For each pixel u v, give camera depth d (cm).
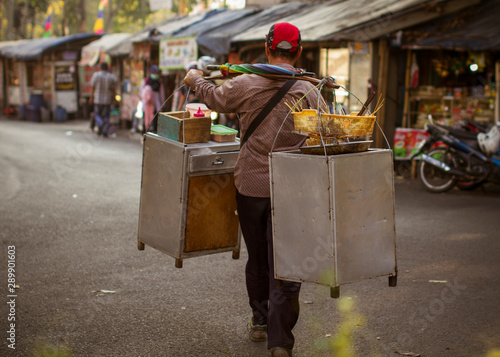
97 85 1634
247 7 1717
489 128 875
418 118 1079
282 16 1388
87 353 339
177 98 1288
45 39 2620
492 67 1036
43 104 2370
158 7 1917
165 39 1495
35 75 2548
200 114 347
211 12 1722
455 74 1070
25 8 3478
